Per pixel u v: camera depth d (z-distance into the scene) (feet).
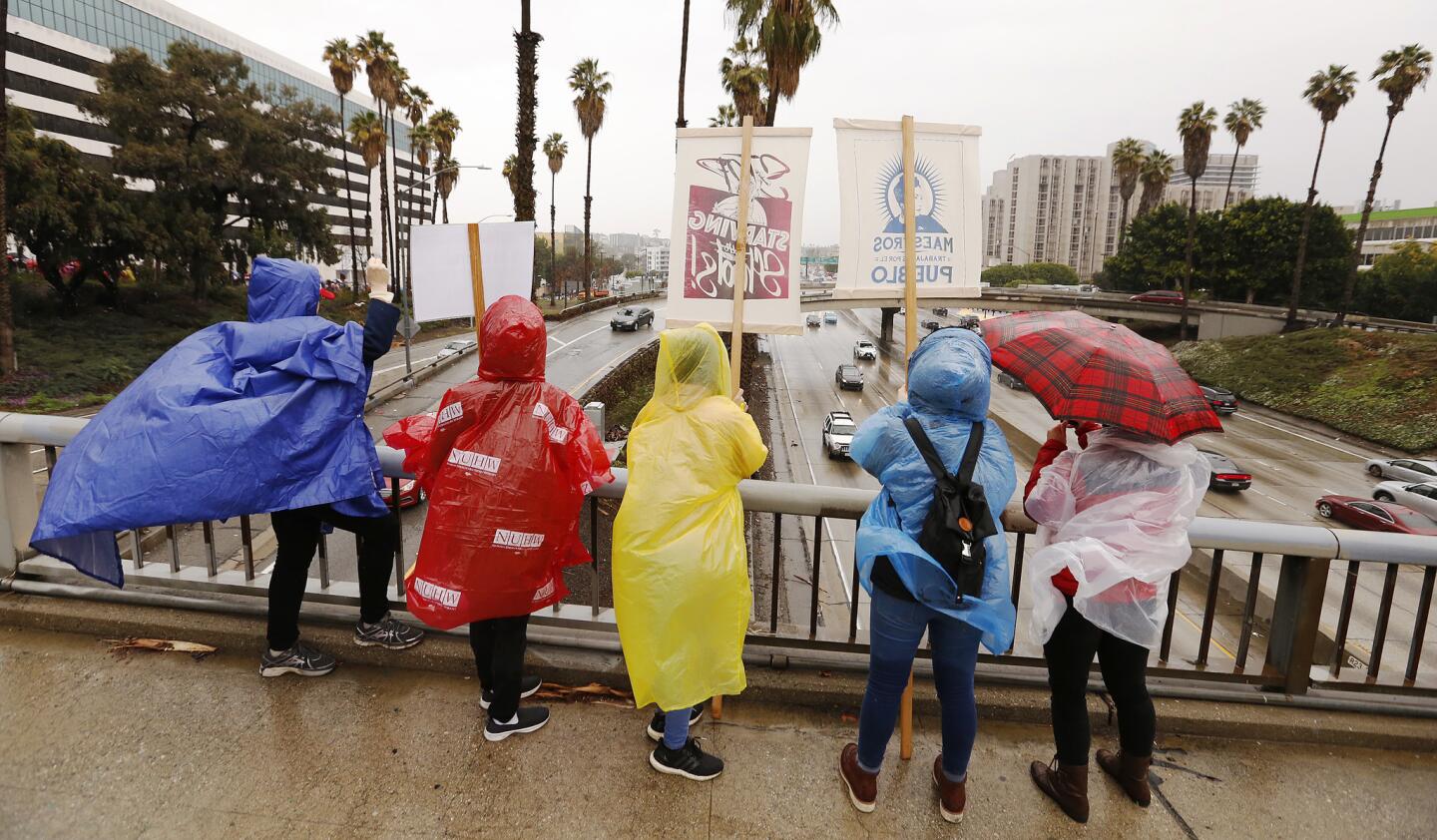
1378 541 8.12
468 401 7.01
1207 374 140.87
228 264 144.66
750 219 9.09
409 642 8.99
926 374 6.11
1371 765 7.91
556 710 8.39
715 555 6.67
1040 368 6.52
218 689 8.51
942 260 9.27
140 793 6.83
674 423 6.88
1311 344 133.59
